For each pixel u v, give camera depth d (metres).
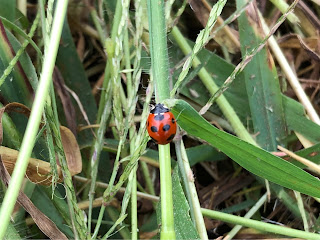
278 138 0.13
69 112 0.13
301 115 0.13
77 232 0.10
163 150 0.08
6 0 0.12
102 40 0.15
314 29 0.14
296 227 0.13
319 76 0.15
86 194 0.13
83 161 0.13
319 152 0.12
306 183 0.09
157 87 0.09
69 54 0.14
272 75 0.13
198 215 0.10
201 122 0.09
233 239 0.12
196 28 0.15
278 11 0.14
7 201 0.07
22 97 0.11
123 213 0.09
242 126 0.13
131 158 0.09
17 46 0.11
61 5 0.08
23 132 0.11
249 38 0.13
